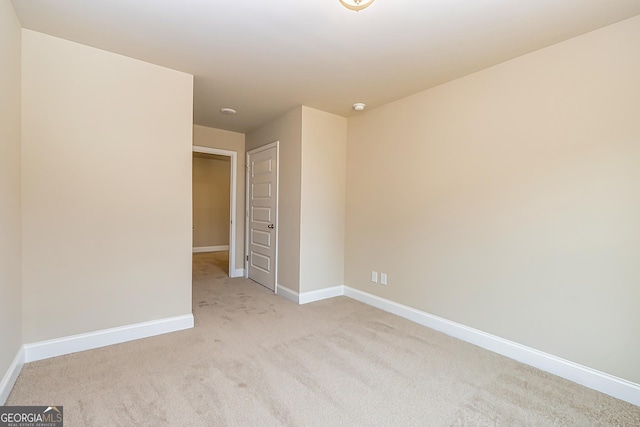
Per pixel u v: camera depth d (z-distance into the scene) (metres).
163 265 2.76
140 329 2.65
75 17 2.01
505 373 2.20
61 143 2.30
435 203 2.99
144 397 1.84
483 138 2.62
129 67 2.55
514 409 1.80
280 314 3.31
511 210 2.45
